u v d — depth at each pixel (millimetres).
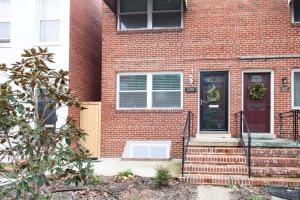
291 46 11617
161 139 12055
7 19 12805
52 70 4895
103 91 12523
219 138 10836
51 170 4445
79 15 13164
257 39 11789
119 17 12664
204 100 12055
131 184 8039
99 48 15516
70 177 4840
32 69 4809
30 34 12492
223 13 12016
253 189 7762
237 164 9250
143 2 12578
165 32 12289
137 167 10070
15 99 4656
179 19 12328
